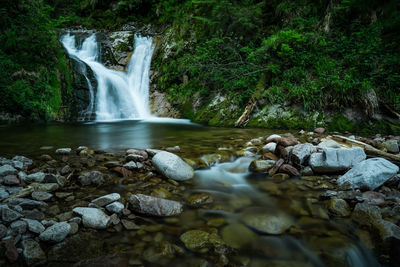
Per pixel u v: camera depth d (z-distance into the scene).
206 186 2.65
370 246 1.62
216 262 1.46
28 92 7.66
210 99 8.83
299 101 6.59
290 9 8.04
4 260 1.36
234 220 1.94
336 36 7.04
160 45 11.45
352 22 6.91
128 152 3.51
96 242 1.60
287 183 2.74
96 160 3.35
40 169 2.89
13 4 8.66
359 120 5.79
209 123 7.75
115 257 1.45
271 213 2.06
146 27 15.07
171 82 10.35
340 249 1.60
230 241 1.67
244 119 6.98
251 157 3.69
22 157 3.23
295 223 1.90
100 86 9.85
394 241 1.55
